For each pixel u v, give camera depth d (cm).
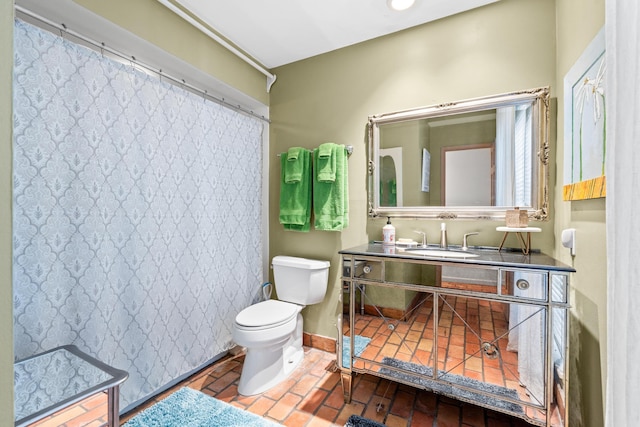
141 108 151
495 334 123
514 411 121
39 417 66
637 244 50
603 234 97
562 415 114
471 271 127
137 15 148
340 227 199
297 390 168
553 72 151
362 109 203
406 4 165
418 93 184
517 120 159
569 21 130
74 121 125
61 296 121
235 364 198
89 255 130
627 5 54
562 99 142
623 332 55
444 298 133
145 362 152
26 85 110
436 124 179
